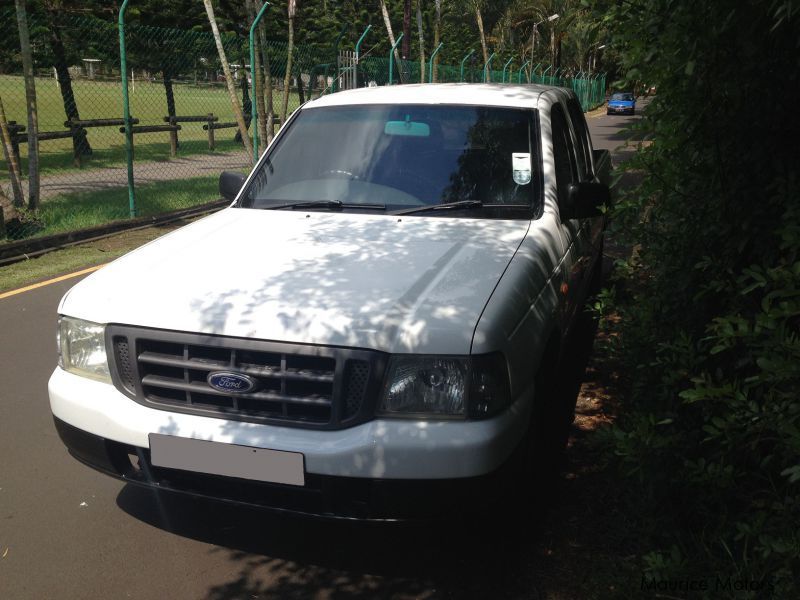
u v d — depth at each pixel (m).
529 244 3.41
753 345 2.36
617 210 3.56
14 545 3.20
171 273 3.13
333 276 2.99
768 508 2.62
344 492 2.62
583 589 2.84
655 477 2.96
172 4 24.55
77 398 2.95
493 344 2.66
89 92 22.62
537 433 3.23
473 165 3.96
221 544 3.21
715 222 3.15
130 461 3.07
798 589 2.20
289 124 4.55
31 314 6.49
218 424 2.72
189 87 20.72
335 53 19.72
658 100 3.34
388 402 2.61
